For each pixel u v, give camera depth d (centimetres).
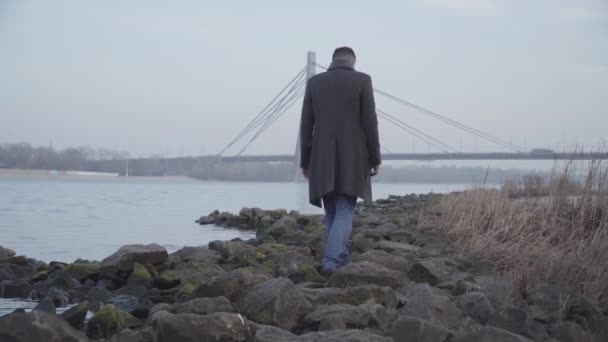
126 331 286
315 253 609
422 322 276
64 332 254
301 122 465
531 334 291
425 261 439
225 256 607
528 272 418
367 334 264
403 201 1625
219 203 2256
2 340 244
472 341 264
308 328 309
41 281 471
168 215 1528
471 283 389
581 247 481
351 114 446
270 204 2230
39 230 1084
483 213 710
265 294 323
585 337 293
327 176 439
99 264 544
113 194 2966
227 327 283
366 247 577
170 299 411
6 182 5662
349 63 459
